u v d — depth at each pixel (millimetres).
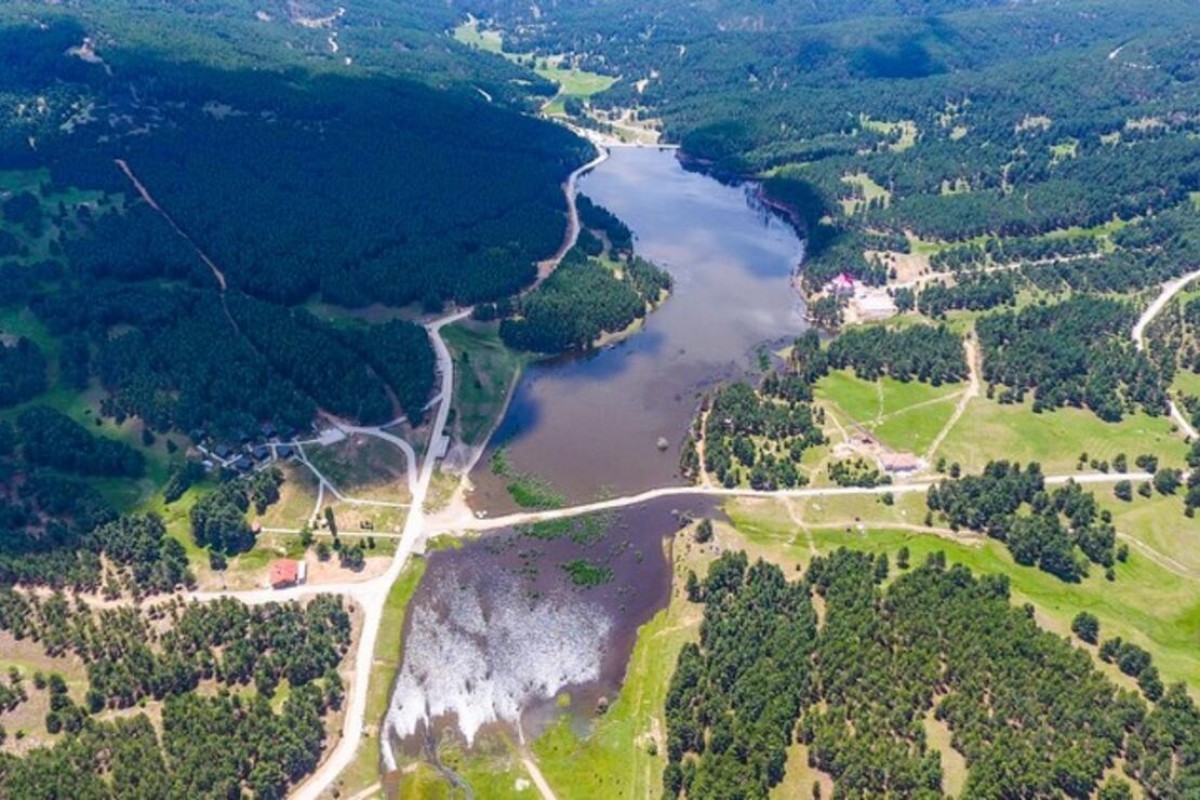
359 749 170125
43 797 147875
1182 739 156500
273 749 161750
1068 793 150125
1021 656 173500
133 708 170000
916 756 156250
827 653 175500
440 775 166125
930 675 169500
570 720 177375
